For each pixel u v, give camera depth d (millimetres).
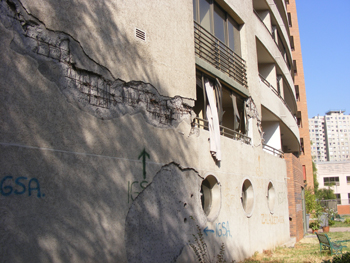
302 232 17938
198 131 8719
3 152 4480
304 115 39094
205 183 9336
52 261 4836
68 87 5500
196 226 8055
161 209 7062
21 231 4531
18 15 4906
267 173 13188
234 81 11203
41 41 5176
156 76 7449
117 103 6395
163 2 7973
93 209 5562
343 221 32438
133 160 6539
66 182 5207
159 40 7672
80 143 5535
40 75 5086
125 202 6203
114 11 6551
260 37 14719
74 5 5746
